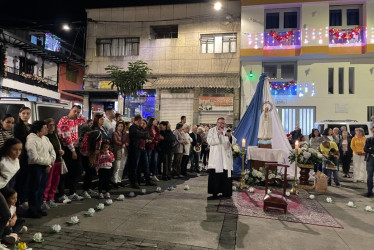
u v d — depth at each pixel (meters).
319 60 17.02
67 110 7.89
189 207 5.83
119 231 4.34
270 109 9.70
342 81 16.83
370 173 7.58
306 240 4.31
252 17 17.25
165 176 8.99
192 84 17.81
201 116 17.86
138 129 7.64
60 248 3.68
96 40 19.69
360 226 5.08
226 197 6.76
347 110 16.66
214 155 6.61
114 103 20.31
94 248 3.71
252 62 17.66
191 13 18.53
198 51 18.36
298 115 17.20
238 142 10.46
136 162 7.62
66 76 26.81
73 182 6.12
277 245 4.07
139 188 7.57
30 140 4.75
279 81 17.50
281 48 16.98
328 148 9.20
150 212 5.37
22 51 21.84
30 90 21.62
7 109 6.91
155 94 18.62
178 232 4.39
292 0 16.70
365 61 16.61
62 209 5.38
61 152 5.51
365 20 16.30
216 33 18.22
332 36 16.62
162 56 18.75
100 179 6.32
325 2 16.47
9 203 3.72
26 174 5.20
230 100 17.47
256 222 5.05
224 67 17.98
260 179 8.60
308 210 6.02
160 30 19.41
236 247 3.94
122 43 19.45
